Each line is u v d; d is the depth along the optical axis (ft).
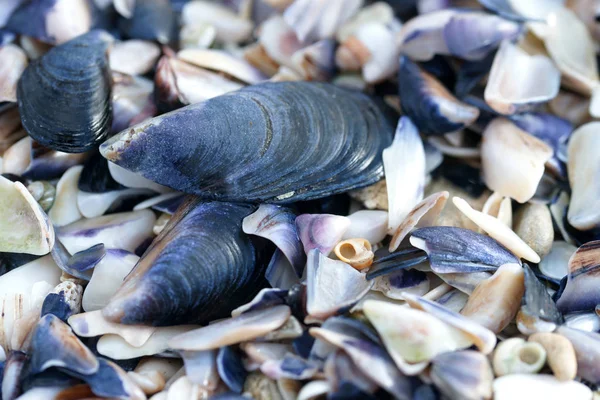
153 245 0.72
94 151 0.77
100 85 0.75
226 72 0.80
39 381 0.67
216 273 0.70
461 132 0.79
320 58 0.82
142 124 0.70
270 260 0.71
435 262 0.70
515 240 0.71
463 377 0.65
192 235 0.70
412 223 0.71
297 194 0.73
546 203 0.76
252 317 0.68
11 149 0.77
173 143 0.70
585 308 0.70
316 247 0.70
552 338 0.66
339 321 0.67
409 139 0.77
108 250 0.73
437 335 0.66
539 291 0.69
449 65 0.81
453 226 0.73
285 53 0.83
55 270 0.73
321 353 0.67
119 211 0.77
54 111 0.73
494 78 0.78
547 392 0.65
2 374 0.69
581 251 0.71
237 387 0.68
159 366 0.70
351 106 0.77
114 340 0.69
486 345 0.66
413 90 0.78
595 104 0.79
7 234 0.72
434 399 0.65
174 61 0.79
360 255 0.71
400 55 0.81
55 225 0.75
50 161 0.76
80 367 0.67
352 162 0.74
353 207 0.76
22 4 0.81
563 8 0.83
